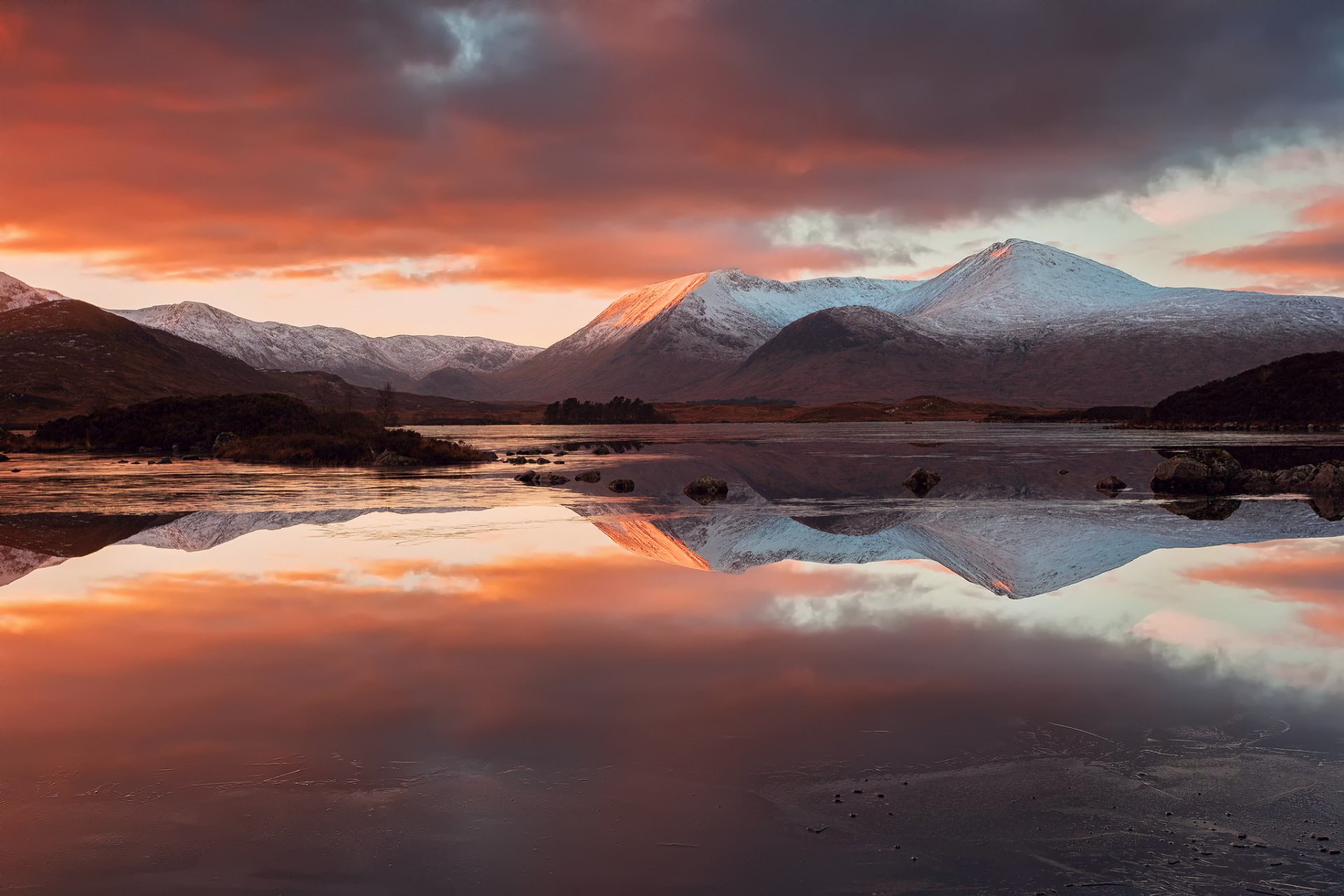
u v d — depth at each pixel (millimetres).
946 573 21766
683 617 17078
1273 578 21094
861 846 8664
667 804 9469
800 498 40375
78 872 8227
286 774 10125
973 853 8531
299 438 67875
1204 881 8070
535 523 31078
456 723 11570
